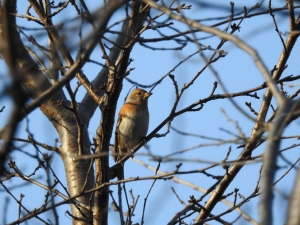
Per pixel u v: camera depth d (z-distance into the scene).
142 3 9.77
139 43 8.98
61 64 7.87
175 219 9.98
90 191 8.69
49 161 8.12
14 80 5.26
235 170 10.41
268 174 4.38
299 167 4.12
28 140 9.52
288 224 3.79
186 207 10.41
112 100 10.01
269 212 4.13
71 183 12.37
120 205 9.48
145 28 8.83
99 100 11.40
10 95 5.32
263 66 5.15
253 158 9.23
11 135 5.62
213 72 6.08
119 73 9.87
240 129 8.07
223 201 11.71
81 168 12.60
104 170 10.10
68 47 6.65
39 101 6.52
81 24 6.78
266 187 4.30
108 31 7.49
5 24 5.68
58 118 13.52
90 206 9.81
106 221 10.55
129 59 10.09
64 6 10.35
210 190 10.16
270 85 5.03
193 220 10.41
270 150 4.53
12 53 5.59
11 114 5.48
